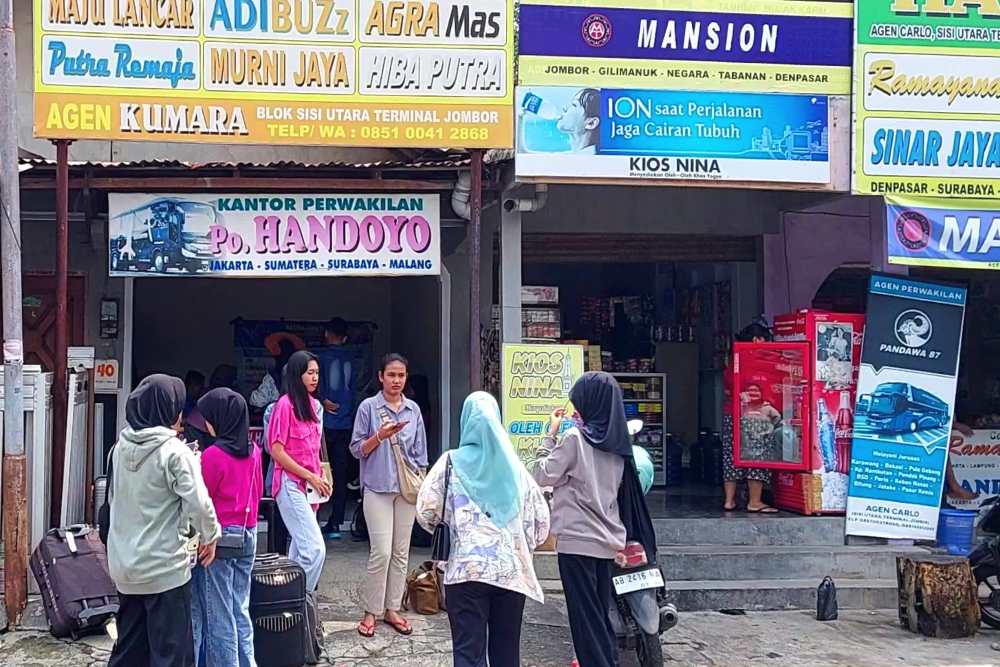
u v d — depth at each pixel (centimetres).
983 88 820
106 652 627
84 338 938
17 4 899
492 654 506
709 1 790
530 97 771
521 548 500
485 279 1006
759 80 799
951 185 817
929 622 744
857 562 858
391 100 753
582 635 554
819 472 895
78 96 716
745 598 816
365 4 749
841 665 676
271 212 778
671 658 684
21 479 668
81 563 651
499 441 505
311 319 1305
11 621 658
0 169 671
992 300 1214
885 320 891
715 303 1209
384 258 788
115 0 720
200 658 543
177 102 729
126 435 502
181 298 1284
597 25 779
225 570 543
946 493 1024
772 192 1079
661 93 787
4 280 671
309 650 624
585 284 1302
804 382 902
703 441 1180
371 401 693
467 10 759
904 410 889
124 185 762
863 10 808
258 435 899
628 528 591
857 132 807
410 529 695
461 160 812
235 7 735
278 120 742
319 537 640
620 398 580
